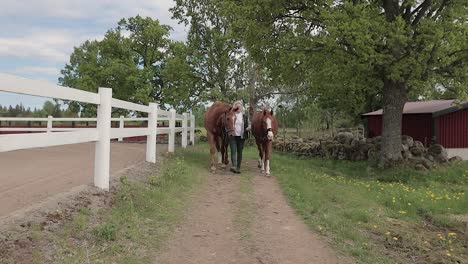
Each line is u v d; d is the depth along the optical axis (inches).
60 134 209.5
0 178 283.1
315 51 612.7
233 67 983.0
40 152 492.4
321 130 1411.2
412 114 832.9
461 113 804.0
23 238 165.2
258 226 250.5
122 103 312.0
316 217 277.7
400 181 541.6
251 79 992.2
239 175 454.9
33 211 193.9
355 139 821.9
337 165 708.0
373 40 533.0
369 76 622.2
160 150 567.5
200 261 186.9
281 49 626.5
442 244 245.1
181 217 254.5
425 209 339.6
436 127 785.6
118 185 285.1
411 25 595.2
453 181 560.1
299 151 917.8
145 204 259.6
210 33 963.3
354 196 366.9
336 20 538.0
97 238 188.9
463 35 538.0
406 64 534.3
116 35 1274.6
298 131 1354.6
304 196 341.4
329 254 206.4
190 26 979.9
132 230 207.8
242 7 621.0
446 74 625.0
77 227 190.7
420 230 279.9
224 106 492.4
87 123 1157.7
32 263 151.0
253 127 522.0
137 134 355.3
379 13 602.5
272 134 453.4
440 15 594.6
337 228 251.1
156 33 1208.2
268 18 646.5
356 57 569.0
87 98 238.7
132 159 433.1
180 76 999.0
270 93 1026.7
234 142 460.8
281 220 267.7
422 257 219.8
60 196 224.4
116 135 292.4
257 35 637.9
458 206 357.7
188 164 481.7
